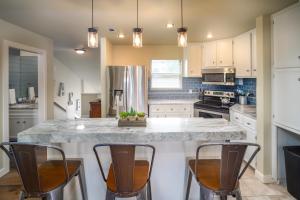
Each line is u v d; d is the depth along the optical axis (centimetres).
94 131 189
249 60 393
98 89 819
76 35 432
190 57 513
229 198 268
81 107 816
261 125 315
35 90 544
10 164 366
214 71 480
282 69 285
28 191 162
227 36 445
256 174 328
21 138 181
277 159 307
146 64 548
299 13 253
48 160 206
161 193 222
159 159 220
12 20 329
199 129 194
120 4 260
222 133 186
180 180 222
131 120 207
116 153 155
